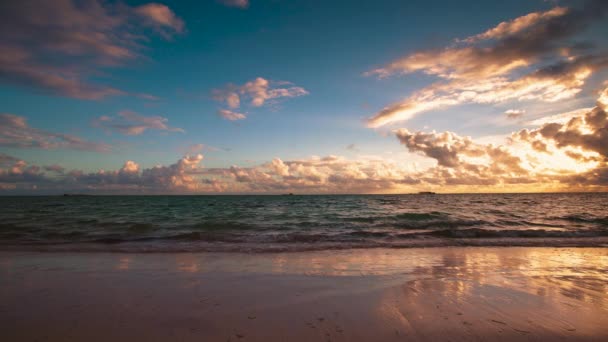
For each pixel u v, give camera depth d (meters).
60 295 4.64
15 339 3.17
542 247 10.07
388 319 3.71
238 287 5.10
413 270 6.47
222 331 3.37
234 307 4.13
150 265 6.98
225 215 24.53
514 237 12.33
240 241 11.21
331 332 3.34
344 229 15.46
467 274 6.09
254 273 6.14
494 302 4.35
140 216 23.38
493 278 5.75
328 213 26.52
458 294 4.70
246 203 50.97
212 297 4.56
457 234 12.89
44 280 5.54
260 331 3.37
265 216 23.48
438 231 13.49
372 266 6.89
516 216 22.31
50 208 35.06
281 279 5.64
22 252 8.84
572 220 19.28
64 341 3.13
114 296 4.61
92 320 3.68
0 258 7.87
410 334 3.29
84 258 7.89
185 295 4.65
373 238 12.02
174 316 3.80
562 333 3.35
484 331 3.37
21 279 5.60
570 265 7.08
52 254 8.51
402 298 4.50
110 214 25.45
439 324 3.56
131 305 4.21
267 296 4.60
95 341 3.13
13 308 4.07
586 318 3.78
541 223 17.67
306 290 4.92
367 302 4.32
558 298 4.55
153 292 4.81
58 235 12.87
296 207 37.44
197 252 8.93
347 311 3.97
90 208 35.22
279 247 9.77
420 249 9.54
